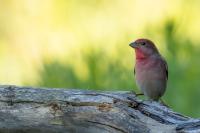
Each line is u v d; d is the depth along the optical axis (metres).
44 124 10.08
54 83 13.02
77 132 10.08
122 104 9.94
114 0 17.56
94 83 12.84
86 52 13.17
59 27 17.81
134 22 16.70
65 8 18.12
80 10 17.84
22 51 18.22
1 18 19.03
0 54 18.28
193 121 9.80
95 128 9.98
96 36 15.92
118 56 13.48
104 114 9.91
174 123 9.86
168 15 14.71
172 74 13.27
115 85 12.93
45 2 18.42
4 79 17.08
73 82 12.95
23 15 18.75
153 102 10.12
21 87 10.12
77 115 9.98
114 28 16.56
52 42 17.05
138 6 17.11
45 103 10.03
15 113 10.07
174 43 13.68
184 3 16.22
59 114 10.02
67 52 15.23
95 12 17.61
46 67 13.19
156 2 16.62
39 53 17.28
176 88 13.14
